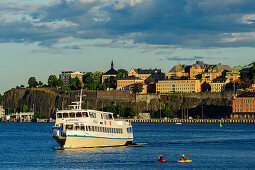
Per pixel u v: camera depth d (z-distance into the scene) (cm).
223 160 15975
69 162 14912
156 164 14900
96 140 17288
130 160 15500
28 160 15600
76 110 16900
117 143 18462
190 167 14475
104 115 17800
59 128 16800
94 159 15400
